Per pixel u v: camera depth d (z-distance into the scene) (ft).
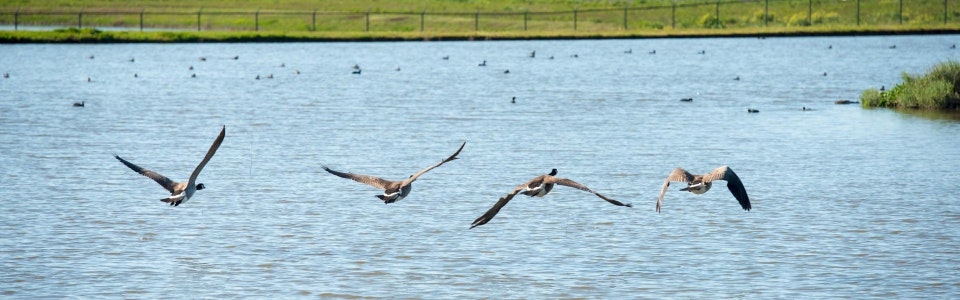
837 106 174.60
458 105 176.45
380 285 69.72
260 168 112.98
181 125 149.18
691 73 245.24
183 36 351.87
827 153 122.01
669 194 98.12
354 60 287.48
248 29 398.83
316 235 82.89
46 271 72.59
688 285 69.31
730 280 70.44
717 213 90.02
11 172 109.19
